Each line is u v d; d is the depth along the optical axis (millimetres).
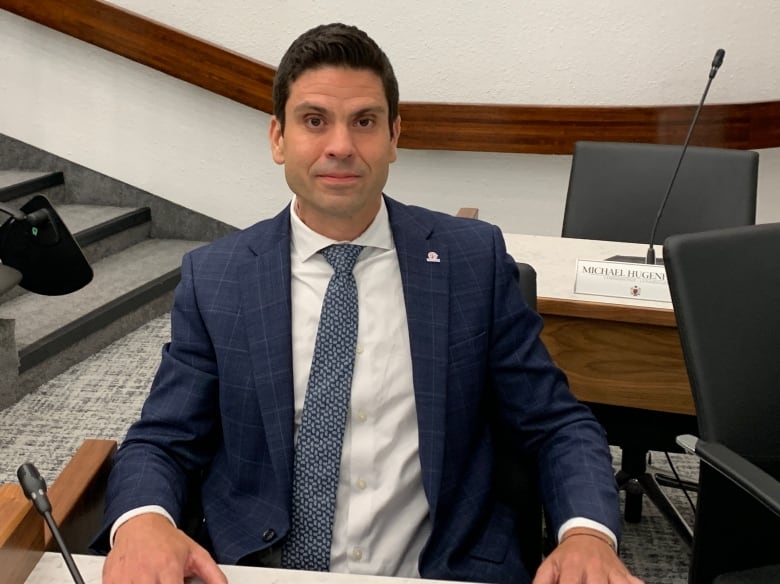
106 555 956
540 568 949
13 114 3539
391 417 1106
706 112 3018
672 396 1745
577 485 1057
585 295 1759
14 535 826
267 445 1097
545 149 3137
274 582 866
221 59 3238
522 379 1167
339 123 1060
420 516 1111
